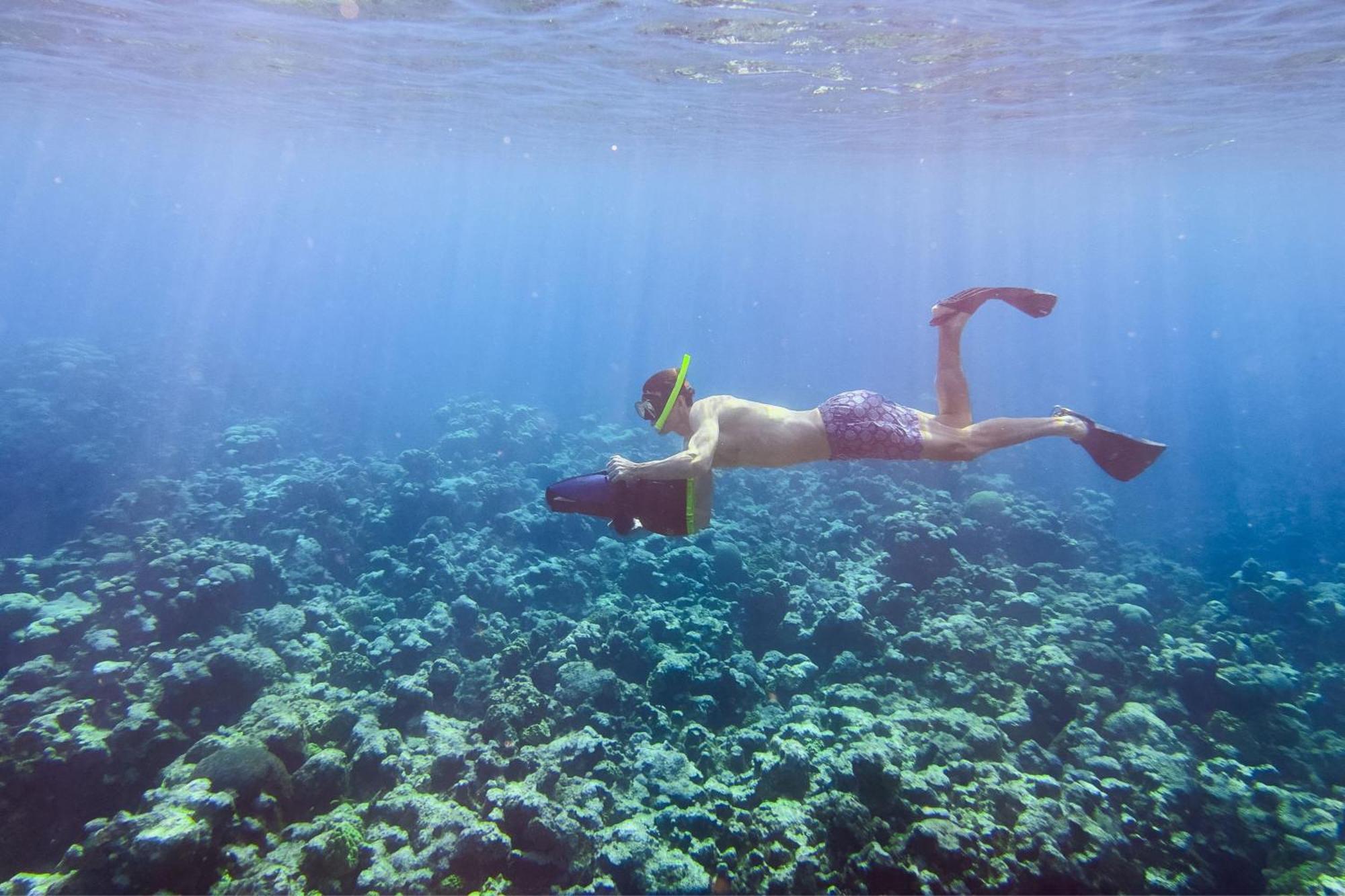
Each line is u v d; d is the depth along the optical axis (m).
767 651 10.48
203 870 5.00
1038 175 41.44
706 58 16.00
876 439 4.46
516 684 8.09
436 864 5.46
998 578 11.60
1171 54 14.80
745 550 13.12
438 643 9.44
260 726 6.49
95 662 7.61
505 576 11.60
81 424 20.20
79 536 13.26
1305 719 9.20
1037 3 11.50
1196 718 9.17
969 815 6.05
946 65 15.90
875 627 9.94
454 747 6.85
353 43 16.16
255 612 9.49
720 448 4.37
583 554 12.91
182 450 19.61
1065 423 4.70
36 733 6.44
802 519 15.90
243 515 13.23
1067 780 7.13
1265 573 13.80
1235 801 7.16
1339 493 25.19
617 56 16.19
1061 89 18.30
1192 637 11.31
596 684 8.30
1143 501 24.89
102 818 6.02
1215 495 25.52
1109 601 11.34
